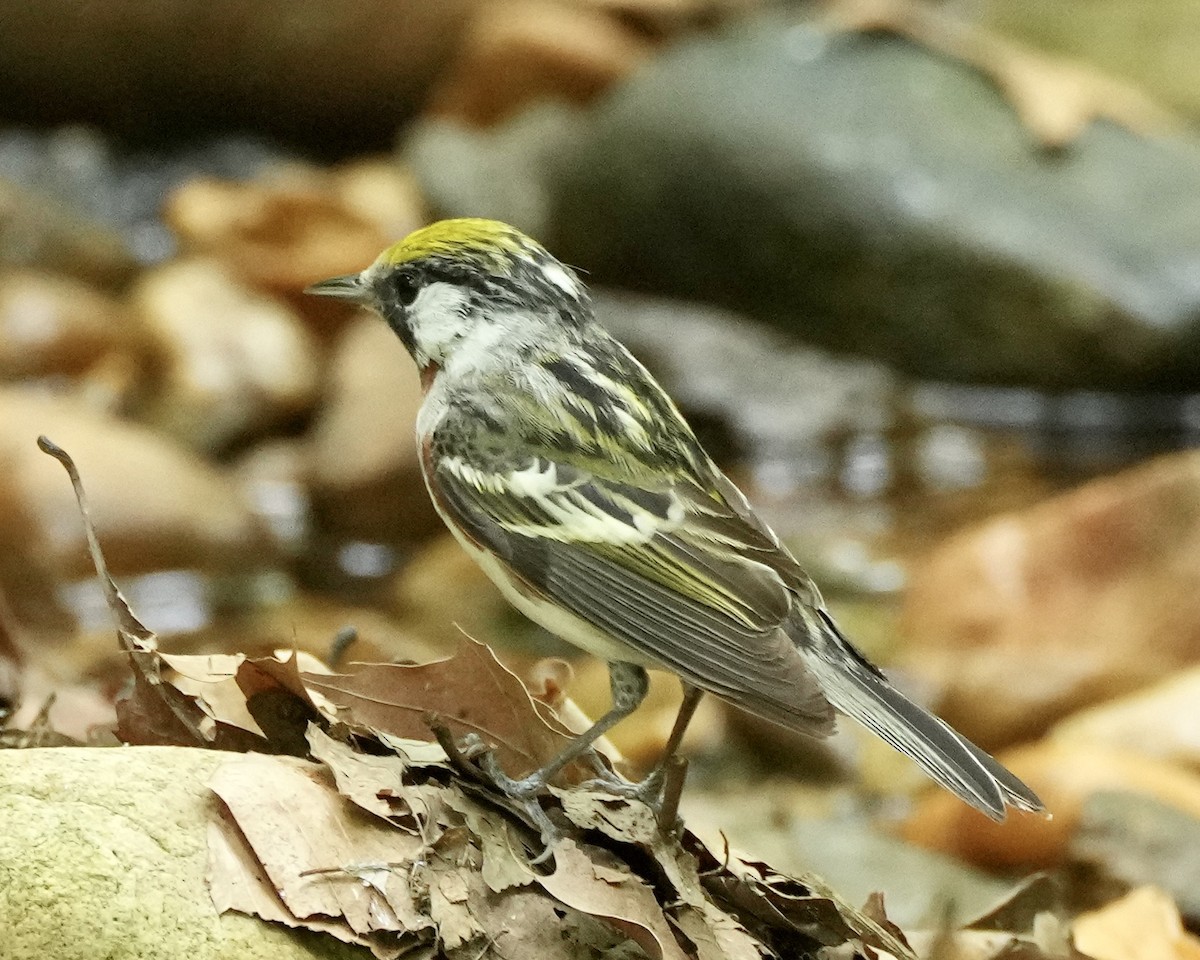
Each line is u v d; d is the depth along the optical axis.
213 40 23.88
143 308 17.86
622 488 6.73
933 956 6.46
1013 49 21.06
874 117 18.86
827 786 10.89
